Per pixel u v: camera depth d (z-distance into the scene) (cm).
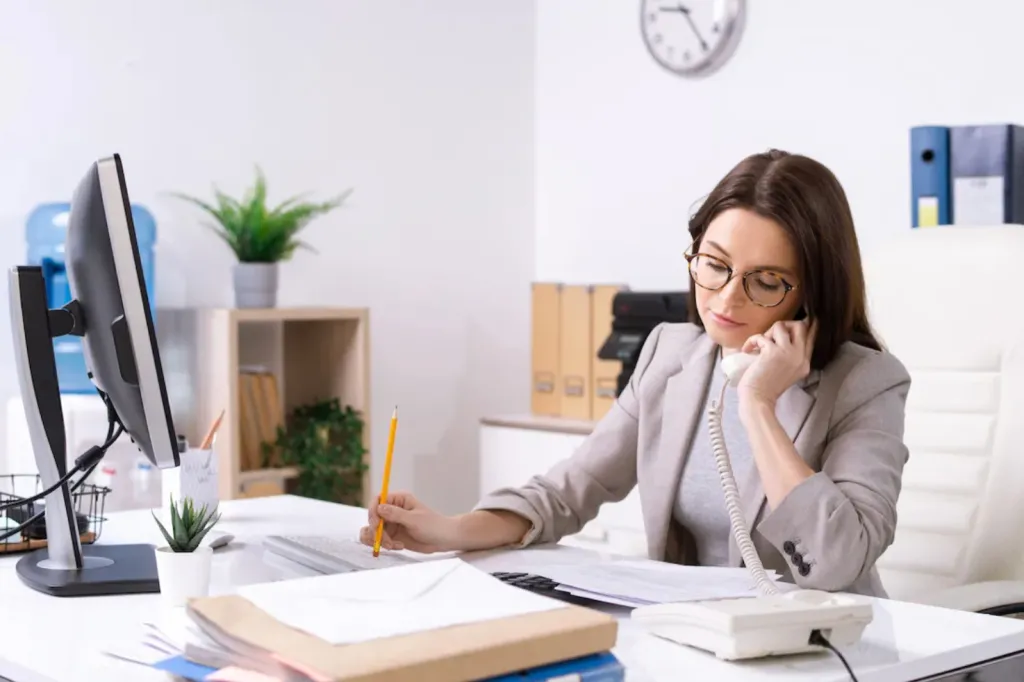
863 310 175
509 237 455
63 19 352
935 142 290
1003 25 323
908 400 225
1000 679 119
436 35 432
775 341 160
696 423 185
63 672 111
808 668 111
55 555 156
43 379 156
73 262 157
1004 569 213
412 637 97
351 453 367
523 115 456
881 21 351
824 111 367
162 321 364
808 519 147
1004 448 213
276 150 395
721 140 396
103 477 316
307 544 166
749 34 386
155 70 369
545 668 99
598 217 439
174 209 372
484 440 408
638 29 421
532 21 456
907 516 222
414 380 429
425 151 431
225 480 344
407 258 427
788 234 162
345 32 409
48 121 350
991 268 219
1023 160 289
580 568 148
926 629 126
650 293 366
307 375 388
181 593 139
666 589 135
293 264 397
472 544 170
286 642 95
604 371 390
